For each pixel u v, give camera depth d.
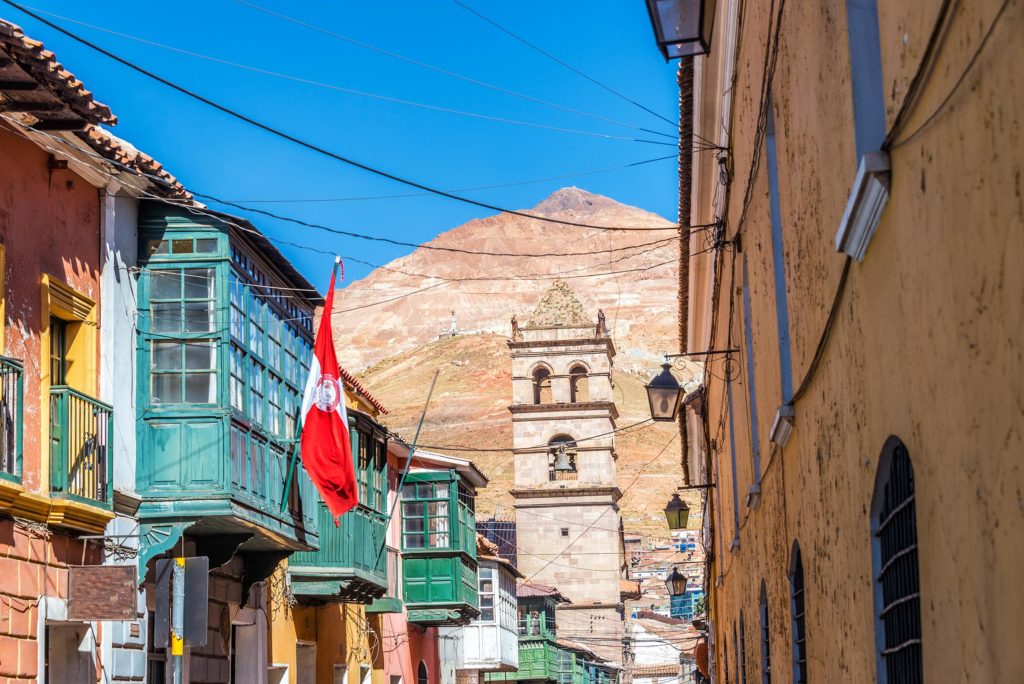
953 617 4.82
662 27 10.70
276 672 22.77
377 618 29.91
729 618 22.70
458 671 42.81
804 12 8.01
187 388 17.02
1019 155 3.78
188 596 12.52
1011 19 3.76
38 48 12.30
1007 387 4.00
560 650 65.88
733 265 14.84
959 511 4.66
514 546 76.06
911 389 5.39
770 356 11.28
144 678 16.59
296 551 21.23
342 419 19.84
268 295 19.56
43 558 13.95
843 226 6.34
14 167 14.08
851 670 7.45
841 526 7.61
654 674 83.94
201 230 17.30
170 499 16.77
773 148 10.52
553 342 75.31
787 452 10.59
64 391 14.52
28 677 13.37
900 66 5.43
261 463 18.58
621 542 90.44
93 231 15.99
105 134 15.52
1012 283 3.90
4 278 13.64
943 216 4.70
